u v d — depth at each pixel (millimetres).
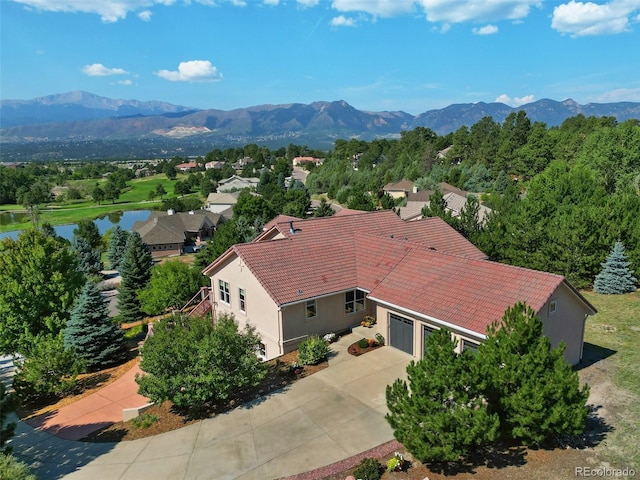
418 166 114750
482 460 13461
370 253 26266
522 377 12961
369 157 154625
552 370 13211
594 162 68312
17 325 29891
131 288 39125
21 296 29750
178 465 14539
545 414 12609
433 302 20359
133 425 17484
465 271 21422
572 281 31047
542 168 95688
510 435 14281
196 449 15367
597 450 13711
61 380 23172
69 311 29969
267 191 97562
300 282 23375
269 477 13602
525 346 13578
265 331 23562
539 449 13812
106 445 16281
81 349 25203
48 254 32094
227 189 135875
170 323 20594
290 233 27484
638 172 64938
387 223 31000
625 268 29656
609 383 17984
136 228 78188
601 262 30641
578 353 19891
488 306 18719
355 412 16953
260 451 14938
